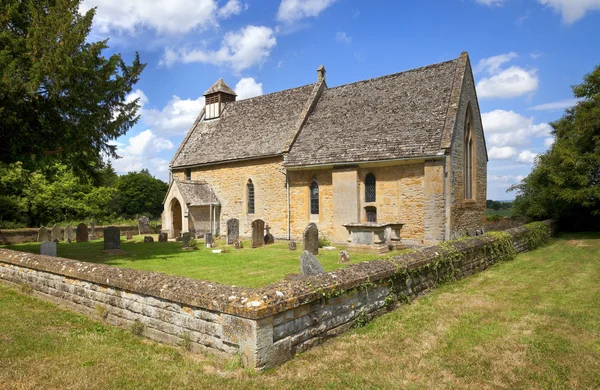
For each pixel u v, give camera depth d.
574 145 23.05
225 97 32.66
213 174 28.55
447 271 10.66
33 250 20.23
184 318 6.16
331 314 6.53
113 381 4.92
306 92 27.39
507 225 28.14
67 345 6.29
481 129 24.09
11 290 10.59
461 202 19.80
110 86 14.79
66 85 12.97
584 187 22.14
